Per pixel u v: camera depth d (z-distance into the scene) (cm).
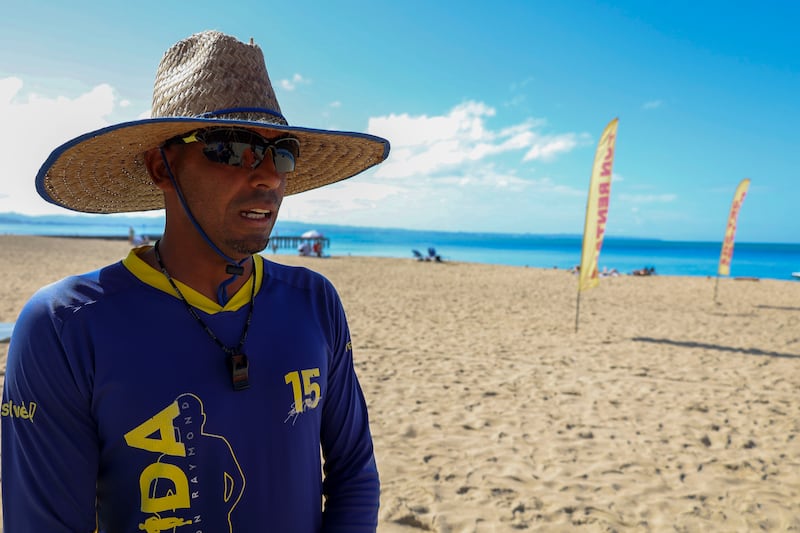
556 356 714
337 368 111
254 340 92
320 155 118
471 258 5438
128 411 81
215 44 89
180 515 83
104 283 87
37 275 1391
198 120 81
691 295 1558
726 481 362
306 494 96
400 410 477
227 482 86
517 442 418
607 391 560
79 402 81
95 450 83
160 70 96
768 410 508
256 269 101
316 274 112
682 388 579
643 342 828
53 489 80
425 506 314
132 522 82
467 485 343
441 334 835
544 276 2097
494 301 1288
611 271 2486
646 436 438
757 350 784
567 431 444
